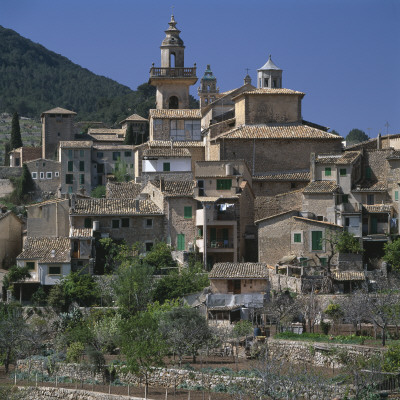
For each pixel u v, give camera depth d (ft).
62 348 282.15
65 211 364.17
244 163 373.81
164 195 360.28
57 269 337.72
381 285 309.01
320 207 359.05
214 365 248.52
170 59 495.82
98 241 352.28
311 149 403.75
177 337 255.50
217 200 359.05
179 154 409.90
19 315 295.69
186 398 219.20
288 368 226.79
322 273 322.55
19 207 535.60
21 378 255.09
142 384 241.14
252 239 366.43
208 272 333.83
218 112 471.21
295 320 285.02
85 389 233.96
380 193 361.92
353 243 335.88
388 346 238.89
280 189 388.16
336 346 245.04
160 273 341.82
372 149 375.86
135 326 241.96
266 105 419.74
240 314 298.35
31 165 580.71
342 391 206.18
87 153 577.02
